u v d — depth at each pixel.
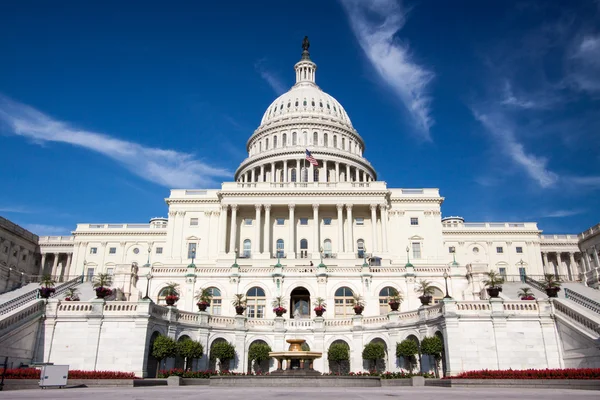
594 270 58.19
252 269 47.56
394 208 75.25
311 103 109.44
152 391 20.72
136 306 32.03
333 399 15.72
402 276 47.50
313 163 86.69
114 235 89.19
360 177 100.44
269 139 104.12
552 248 92.94
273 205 74.19
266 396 17.33
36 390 21.75
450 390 22.23
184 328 35.50
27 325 30.27
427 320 34.00
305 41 129.88
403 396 17.50
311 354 31.27
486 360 30.88
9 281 53.62
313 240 72.62
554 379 24.09
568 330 30.50
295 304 47.88
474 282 47.19
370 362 37.84
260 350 36.34
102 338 31.28
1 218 78.88
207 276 47.28
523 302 32.31
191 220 76.38
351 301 46.44
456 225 93.75
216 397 16.62
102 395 17.73
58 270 92.56
